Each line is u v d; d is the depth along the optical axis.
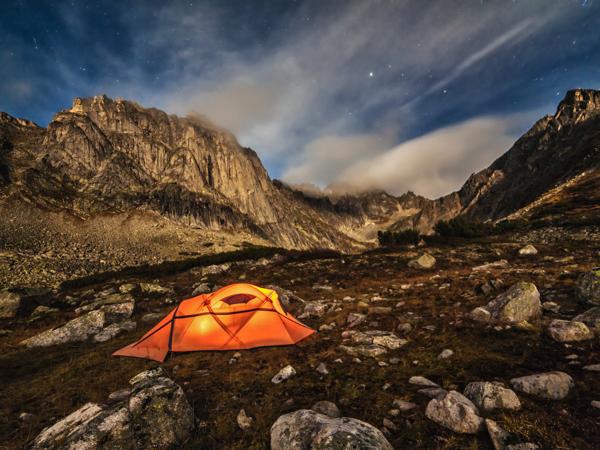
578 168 104.44
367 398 5.55
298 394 6.01
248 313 9.70
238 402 6.00
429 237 42.59
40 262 51.69
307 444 4.03
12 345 13.25
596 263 15.20
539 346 6.66
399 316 10.66
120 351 9.78
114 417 4.89
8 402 7.27
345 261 29.45
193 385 6.94
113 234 101.00
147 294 21.00
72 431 4.84
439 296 12.55
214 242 113.88
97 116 184.25
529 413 4.38
